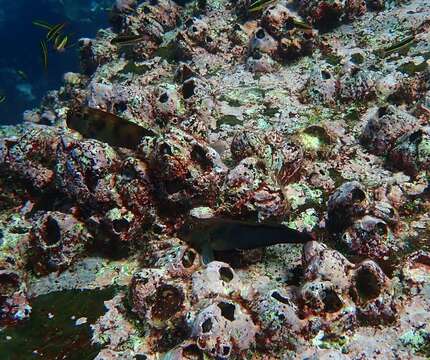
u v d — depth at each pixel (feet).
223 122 2.42
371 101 2.46
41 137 1.87
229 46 3.51
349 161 2.02
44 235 1.57
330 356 1.07
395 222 1.55
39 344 1.30
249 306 1.21
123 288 1.46
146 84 3.33
